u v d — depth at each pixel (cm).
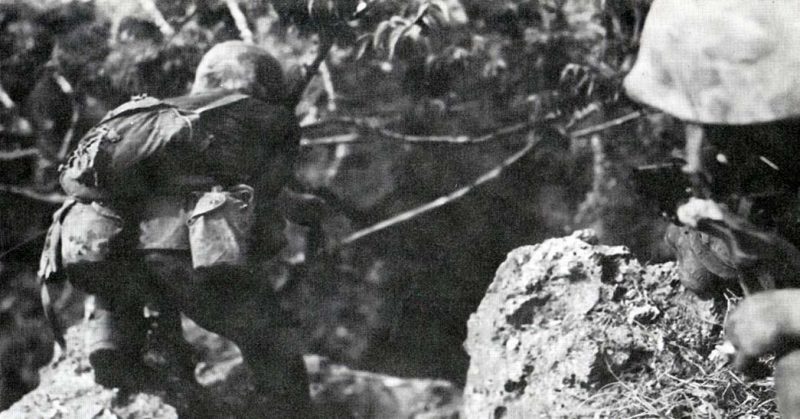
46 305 643
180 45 953
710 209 281
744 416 435
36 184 1079
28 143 1062
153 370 627
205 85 644
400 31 803
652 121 923
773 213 282
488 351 504
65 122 1048
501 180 1024
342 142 1005
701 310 482
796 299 253
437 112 985
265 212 621
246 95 626
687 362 467
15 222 1099
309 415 628
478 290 1045
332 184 1032
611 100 899
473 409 500
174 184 600
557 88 926
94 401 621
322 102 1006
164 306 625
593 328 480
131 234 604
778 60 251
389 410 721
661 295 494
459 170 1029
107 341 608
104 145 596
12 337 1110
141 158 595
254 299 604
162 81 967
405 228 1036
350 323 1024
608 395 462
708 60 254
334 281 1024
